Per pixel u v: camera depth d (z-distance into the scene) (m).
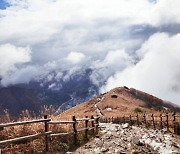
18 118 14.36
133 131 24.61
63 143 14.90
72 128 17.75
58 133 14.81
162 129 27.20
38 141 14.00
